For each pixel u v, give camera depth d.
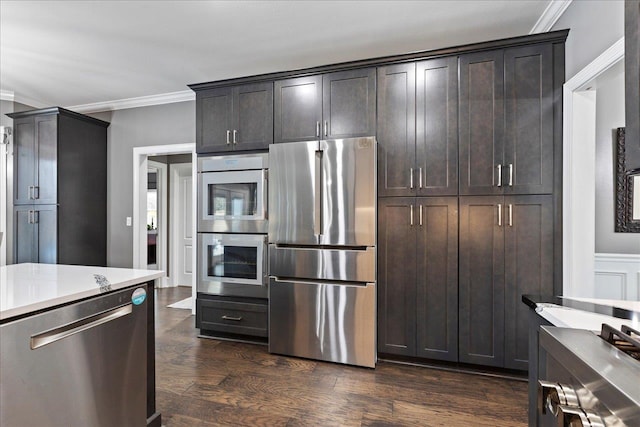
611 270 2.63
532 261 2.25
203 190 3.04
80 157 3.78
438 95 2.42
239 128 2.94
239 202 2.92
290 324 2.65
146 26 2.43
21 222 3.65
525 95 2.25
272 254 2.69
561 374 0.84
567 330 0.89
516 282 2.28
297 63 3.08
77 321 1.27
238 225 2.91
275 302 2.69
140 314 1.59
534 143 2.23
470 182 2.36
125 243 4.06
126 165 4.06
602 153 2.64
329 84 2.68
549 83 2.20
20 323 1.08
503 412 1.92
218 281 2.98
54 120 3.54
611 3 1.69
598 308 1.13
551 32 2.15
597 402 0.66
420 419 1.85
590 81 1.89
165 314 3.78
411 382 2.26
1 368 1.03
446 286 2.41
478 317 2.35
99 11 2.24
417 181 2.47
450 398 2.06
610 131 2.62
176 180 5.30
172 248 5.29
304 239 2.60
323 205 2.55
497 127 2.30
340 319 2.52
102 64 3.07
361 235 2.46
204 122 3.05
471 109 2.35
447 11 2.25
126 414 1.50
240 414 1.89
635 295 2.58
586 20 1.92
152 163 5.00
